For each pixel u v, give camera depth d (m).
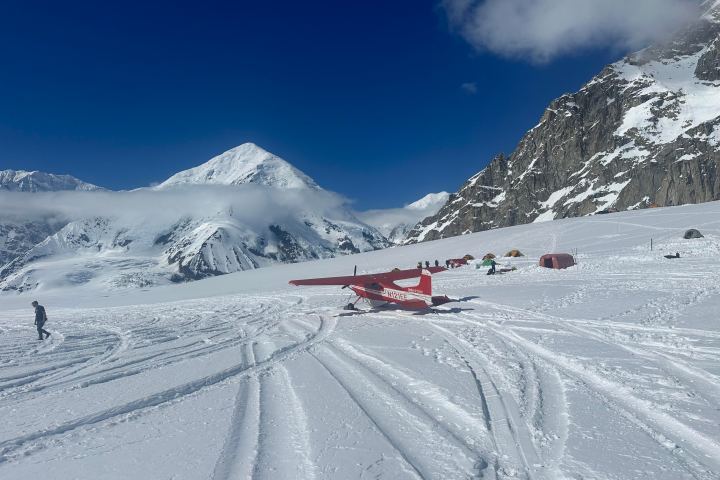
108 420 7.36
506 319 14.23
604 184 195.38
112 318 27.03
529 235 58.78
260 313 22.34
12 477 5.52
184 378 9.59
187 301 40.62
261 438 6.16
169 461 5.63
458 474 4.94
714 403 6.48
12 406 8.53
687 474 4.72
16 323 29.78
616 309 14.24
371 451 5.57
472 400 7.11
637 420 6.11
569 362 9.02
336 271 62.97
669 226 45.50
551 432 5.88
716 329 10.59
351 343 12.13
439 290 24.75
